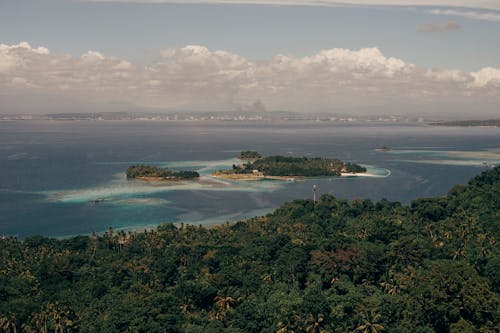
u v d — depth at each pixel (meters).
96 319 140.62
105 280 175.00
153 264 188.62
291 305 135.62
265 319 137.38
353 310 134.88
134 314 133.88
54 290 167.62
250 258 191.62
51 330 140.00
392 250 171.38
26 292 163.62
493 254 171.62
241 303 147.50
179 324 134.25
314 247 189.25
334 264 165.88
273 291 156.88
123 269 180.62
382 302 135.88
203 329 130.38
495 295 133.00
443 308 122.06
